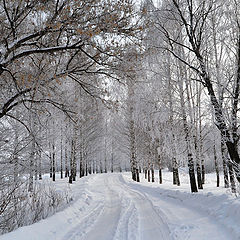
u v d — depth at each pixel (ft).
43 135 25.31
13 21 16.88
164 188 43.39
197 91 42.24
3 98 19.77
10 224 17.48
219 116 24.54
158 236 16.40
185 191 34.71
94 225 20.34
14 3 16.83
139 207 28.55
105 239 16.20
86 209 27.89
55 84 22.00
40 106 20.71
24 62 20.21
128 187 56.90
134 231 17.87
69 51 19.81
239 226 14.70
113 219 22.43
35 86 18.03
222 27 27.32
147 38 19.90
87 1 17.02
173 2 28.89
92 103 25.17
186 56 36.27
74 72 21.29
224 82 25.11
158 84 34.40
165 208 26.32
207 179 88.28
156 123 42.65
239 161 23.53
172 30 36.37
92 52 20.57
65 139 66.85
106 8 17.40
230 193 24.44
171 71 37.22
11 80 19.39
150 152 73.41
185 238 15.03
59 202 27.40
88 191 45.09
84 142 78.59
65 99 22.66
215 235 14.82
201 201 25.32
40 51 17.37
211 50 29.43
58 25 15.65
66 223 19.95
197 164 46.57
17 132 22.70
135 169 81.30
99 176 102.17
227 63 26.13
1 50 17.63
